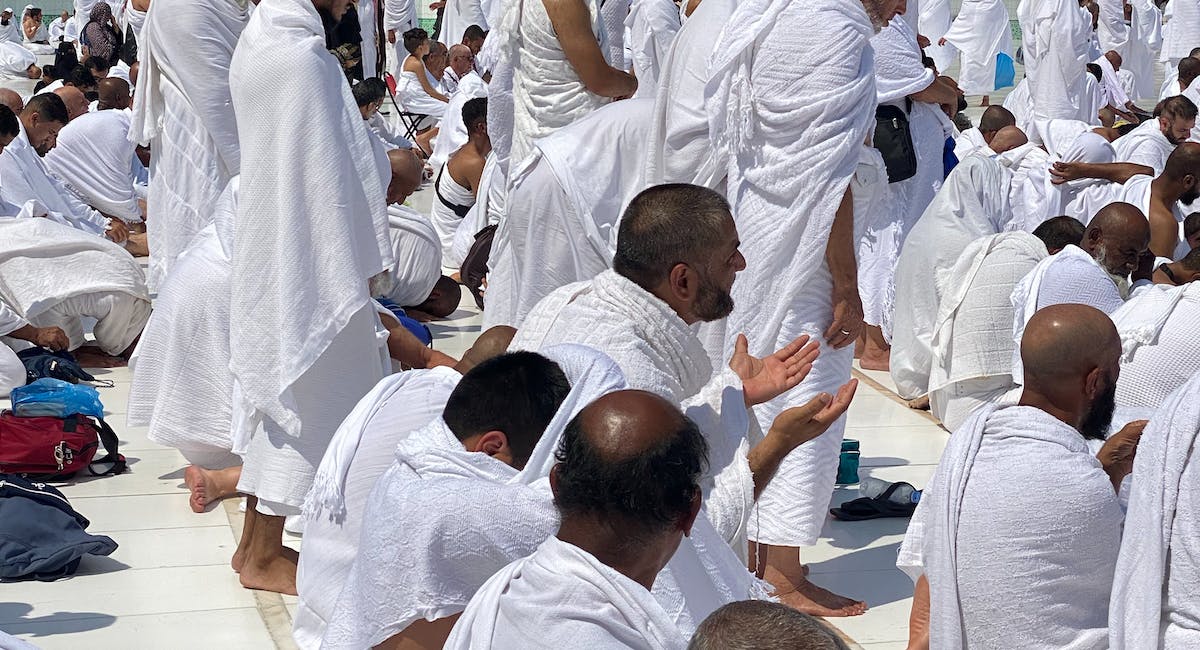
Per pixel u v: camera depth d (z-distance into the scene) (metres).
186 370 5.48
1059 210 8.79
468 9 21.70
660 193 3.00
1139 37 20.05
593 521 2.06
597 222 5.40
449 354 7.92
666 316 2.98
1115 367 3.23
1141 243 5.76
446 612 2.47
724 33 4.51
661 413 2.08
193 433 5.52
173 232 7.86
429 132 15.95
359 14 17.98
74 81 14.81
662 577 2.56
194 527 5.38
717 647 1.62
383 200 4.77
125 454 6.23
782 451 2.91
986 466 3.15
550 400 2.66
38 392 5.97
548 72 6.80
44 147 9.81
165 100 7.75
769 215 4.49
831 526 5.54
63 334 7.38
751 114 4.48
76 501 5.62
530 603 2.05
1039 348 3.22
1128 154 10.02
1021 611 3.08
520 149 7.00
